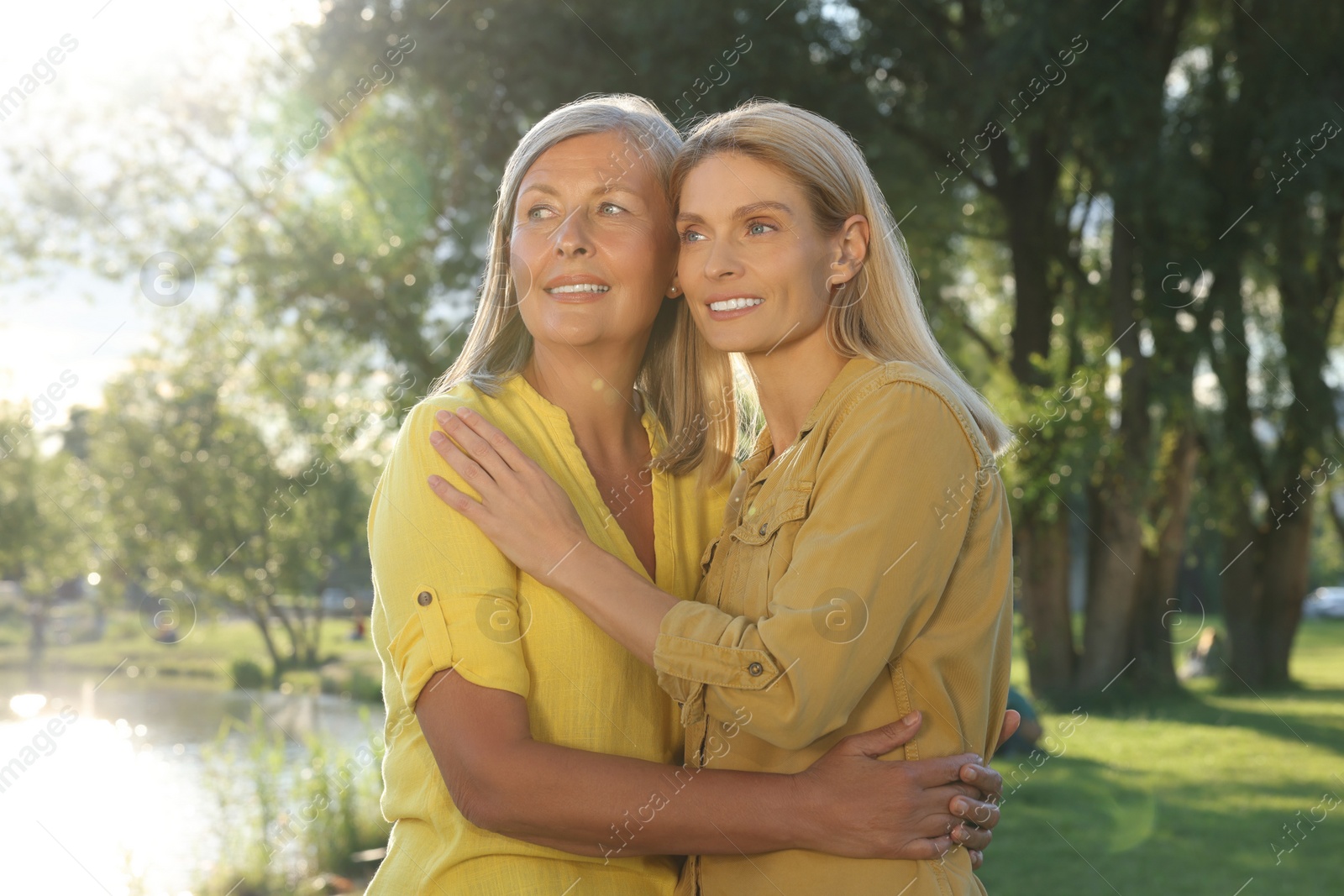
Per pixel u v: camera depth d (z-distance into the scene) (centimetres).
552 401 186
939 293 1465
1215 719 1214
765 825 157
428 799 163
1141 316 1259
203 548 1258
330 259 1082
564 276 179
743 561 176
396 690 170
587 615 162
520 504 161
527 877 156
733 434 207
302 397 1148
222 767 560
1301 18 1185
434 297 1102
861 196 181
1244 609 1620
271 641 1249
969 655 170
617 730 168
